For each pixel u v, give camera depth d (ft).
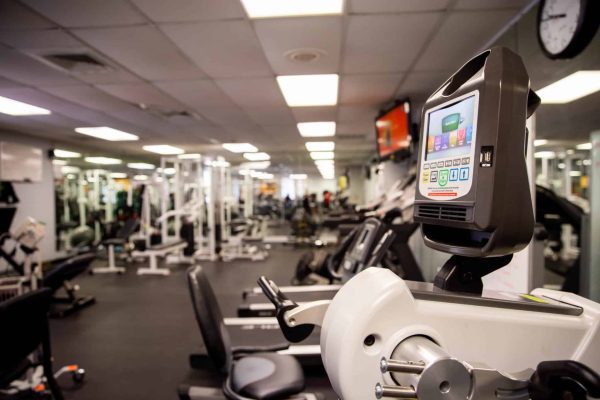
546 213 9.78
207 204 28.99
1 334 5.80
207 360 8.04
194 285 5.77
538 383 1.47
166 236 22.89
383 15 8.02
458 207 2.01
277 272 21.11
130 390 8.45
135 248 26.32
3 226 13.53
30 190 23.32
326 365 1.96
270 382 5.47
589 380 1.29
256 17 7.98
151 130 21.72
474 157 1.89
